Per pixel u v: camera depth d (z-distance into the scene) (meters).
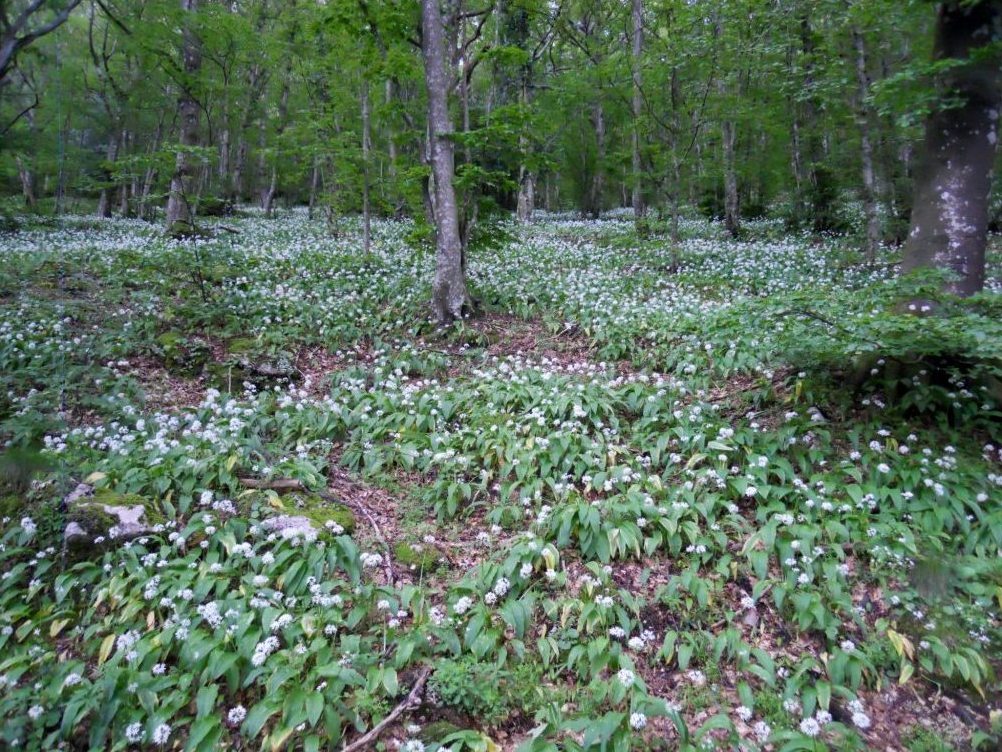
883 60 13.05
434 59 10.81
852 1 11.48
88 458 6.00
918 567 4.93
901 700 4.22
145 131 26.92
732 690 4.29
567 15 23.95
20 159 21.38
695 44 14.45
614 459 6.66
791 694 4.15
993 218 16.50
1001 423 6.32
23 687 3.96
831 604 4.81
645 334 10.33
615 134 30.41
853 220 19.19
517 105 10.66
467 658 4.29
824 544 5.31
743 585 5.13
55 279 11.72
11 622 4.49
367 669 4.12
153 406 7.69
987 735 3.93
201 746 3.67
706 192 27.42
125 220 23.94
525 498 6.00
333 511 5.79
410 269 14.40
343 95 17.73
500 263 15.59
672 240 15.68
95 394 7.51
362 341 10.58
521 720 4.06
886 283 6.64
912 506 5.54
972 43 6.51
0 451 5.99
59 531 5.12
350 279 13.27
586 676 4.32
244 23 20.25
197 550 5.11
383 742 3.80
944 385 6.66
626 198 39.91
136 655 4.08
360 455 7.03
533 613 4.83
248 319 10.68
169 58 19.08
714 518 5.66
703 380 8.41
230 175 33.47
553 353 10.20
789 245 17.83
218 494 5.79
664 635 4.74
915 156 16.81
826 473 6.07
